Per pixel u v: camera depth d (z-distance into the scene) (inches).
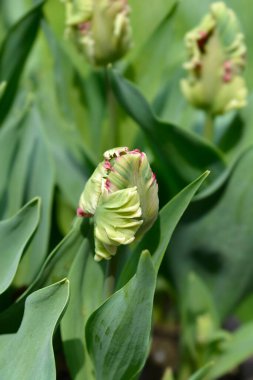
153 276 20.6
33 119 28.4
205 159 28.0
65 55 31.0
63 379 30.4
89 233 22.6
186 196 21.9
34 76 33.4
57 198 30.4
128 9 26.9
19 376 20.9
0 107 29.7
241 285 29.9
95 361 22.9
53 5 33.7
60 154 30.2
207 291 29.2
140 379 32.2
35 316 21.2
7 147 27.5
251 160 27.1
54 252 22.7
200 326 28.6
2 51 28.7
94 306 23.3
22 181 27.5
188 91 28.6
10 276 22.2
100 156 31.2
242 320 32.3
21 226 22.6
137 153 20.6
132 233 21.0
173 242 29.2
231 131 31.1
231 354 28.6
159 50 31.6
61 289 20.8
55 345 25.1
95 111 31.9
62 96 31.6
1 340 22.0
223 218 28.4
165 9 34.0
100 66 27.9
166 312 34.2
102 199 20.8
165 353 33.3
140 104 27.0
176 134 27.4
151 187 21.0
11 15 35.8
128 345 22.0
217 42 27.6
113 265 23.0
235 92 28.2
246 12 33.5
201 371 24.7
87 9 26.6
